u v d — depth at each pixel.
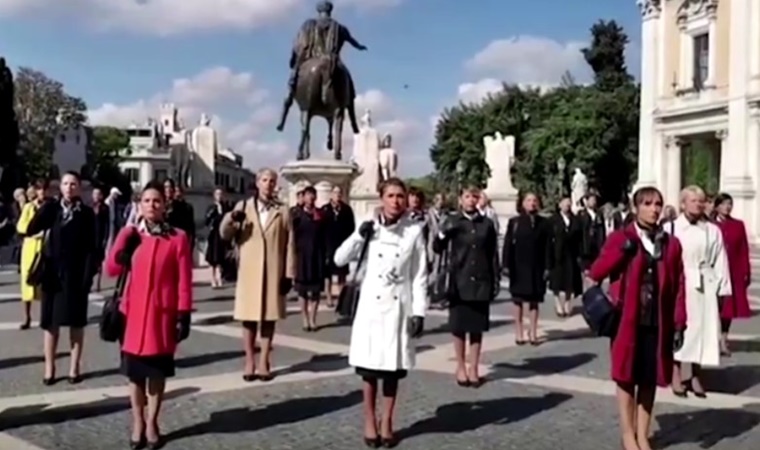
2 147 62.12
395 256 6.80
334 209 15.06
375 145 29.75
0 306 15.32
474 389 8.95
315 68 17.77
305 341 11.91
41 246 8.96
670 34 47.44
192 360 10.34
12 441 6.81
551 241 15.09
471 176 74.56
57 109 78.81
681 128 46.53
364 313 6.80
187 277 6.77
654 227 6.48
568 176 65.62
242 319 9.23
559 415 7.87
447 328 13.20
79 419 7.53
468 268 9.18
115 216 18.42
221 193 18.47
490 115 79.75
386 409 6.84
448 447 6.82
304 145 18.14
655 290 6.36
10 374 9.41
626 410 6.52
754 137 41.69
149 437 6.73
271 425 7.43
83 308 8.95
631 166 67.38
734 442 7.04
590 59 79.62
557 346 11.92
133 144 106.88
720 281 8.67
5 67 62.53
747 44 42.00
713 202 10.97
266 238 9.36
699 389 8.77
